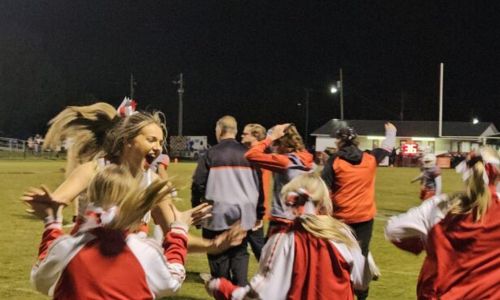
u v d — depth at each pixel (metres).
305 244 4.29
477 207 4.28
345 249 4.30
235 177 7.73
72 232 3.66
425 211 4.49
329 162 7.67
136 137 4.20
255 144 8.14
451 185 30.06
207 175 7.79
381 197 23.17
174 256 3.74
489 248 4.26
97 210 3.53
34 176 28.38
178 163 48.19
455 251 4.32
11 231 13.12
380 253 11.69
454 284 4.29
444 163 50.91
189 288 8.64
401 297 8.38
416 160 52.84
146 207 3.55
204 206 4.02
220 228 7.69
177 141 60.97
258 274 4.36
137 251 3.54
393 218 4.58
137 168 4.25
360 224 7.69
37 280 3.60
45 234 3.64
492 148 4.44
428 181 12.83
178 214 4.06
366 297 7.81
